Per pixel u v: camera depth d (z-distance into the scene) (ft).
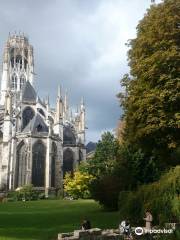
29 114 435.94
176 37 128.36
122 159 166.50
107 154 253.03
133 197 93.91
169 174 88.07
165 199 82.12
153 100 123.95
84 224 89.45
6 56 590.96
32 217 143.43
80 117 430.61
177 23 129.70
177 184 83.20
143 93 128.98
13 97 472.44
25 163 373.40
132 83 138.82
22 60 599.16
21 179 373.20
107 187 163.73
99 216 139.85
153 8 140.36
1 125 414.00
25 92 444.96
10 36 604.49
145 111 127.75
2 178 374.43
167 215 79.56
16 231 97.76
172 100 120.37
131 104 134.92
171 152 130.93
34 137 375.66
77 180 304.30
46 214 158.20
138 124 133.80
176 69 122.42
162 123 121.60
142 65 129.29
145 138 132.67
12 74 589.32
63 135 417.90
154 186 89.35
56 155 387.75
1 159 385.91
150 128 124.47
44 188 368.07
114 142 254.68
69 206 208.95
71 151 411.34
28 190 337.31
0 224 116.98
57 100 410.72
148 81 128.77
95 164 254.68
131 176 161.48
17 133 380.17
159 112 123.03
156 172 153.07
